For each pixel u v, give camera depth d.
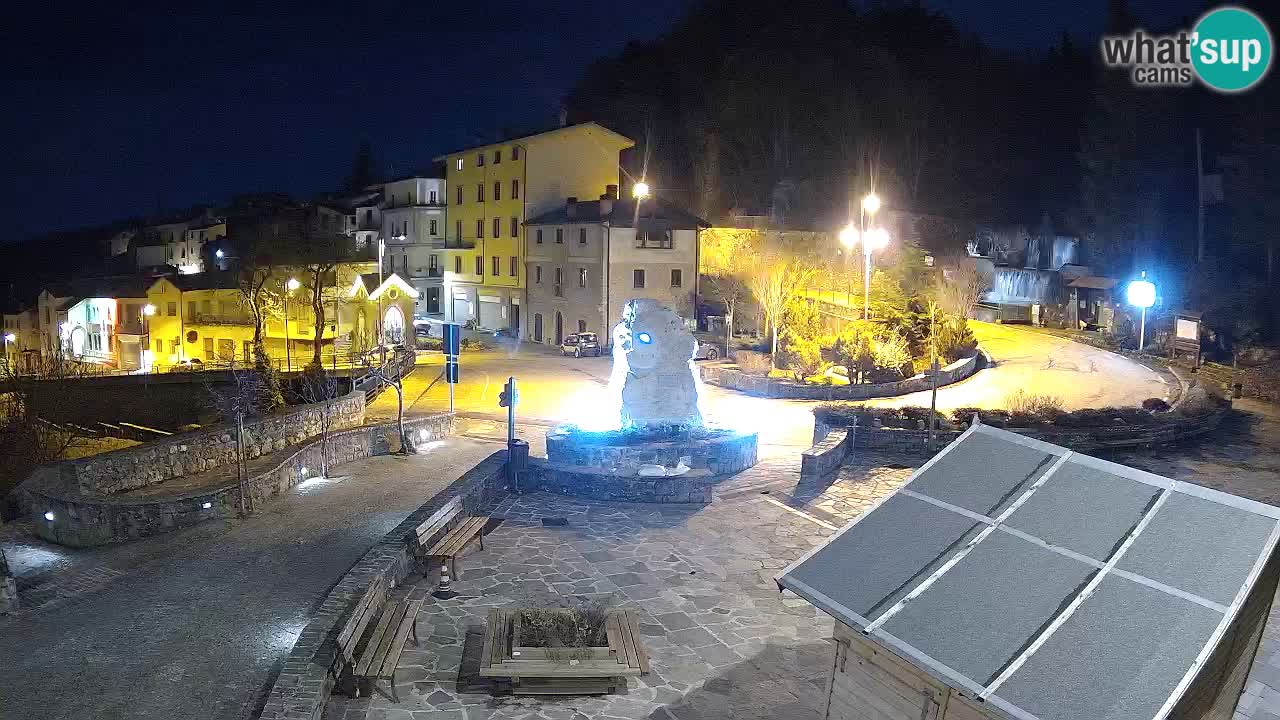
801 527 17.66
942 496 8.78
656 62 83.56
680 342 23.30
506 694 10.89
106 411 39.38
